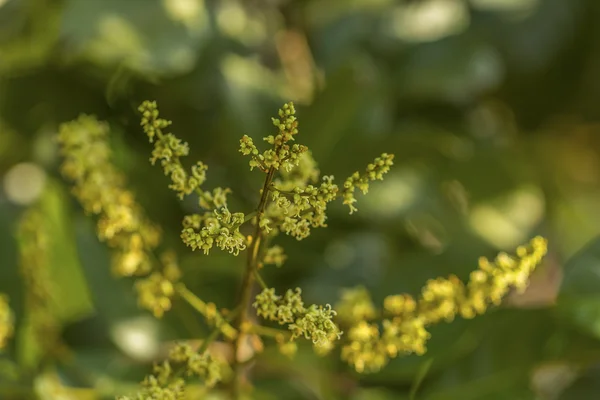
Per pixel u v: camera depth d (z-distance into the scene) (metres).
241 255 0.72
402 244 0.79
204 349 0.61
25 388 0.69
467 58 0.80
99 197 0.64
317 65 0.82
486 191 0.84
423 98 0.82
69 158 0.66
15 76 0.79
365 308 0.63
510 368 0.68
